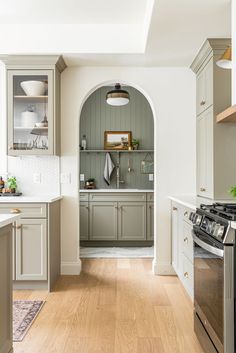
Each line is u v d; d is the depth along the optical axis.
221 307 1.76
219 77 3.15
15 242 3.39
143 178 6.21
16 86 3.71
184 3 2.55
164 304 3.03
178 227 3.47
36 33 3.61
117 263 4.50
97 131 6.19
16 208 3.41
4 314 1.94
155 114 3.99
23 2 3.11
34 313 2.82
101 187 6.20
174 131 3.99
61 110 3.97
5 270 1.97
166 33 3.06
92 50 3.58
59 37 3.60
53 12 3.31
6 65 3.68
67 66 3.97
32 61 3.66
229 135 3.16
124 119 6.20
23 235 3.40
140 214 5.62
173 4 2.56
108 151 6.14
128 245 5.69
